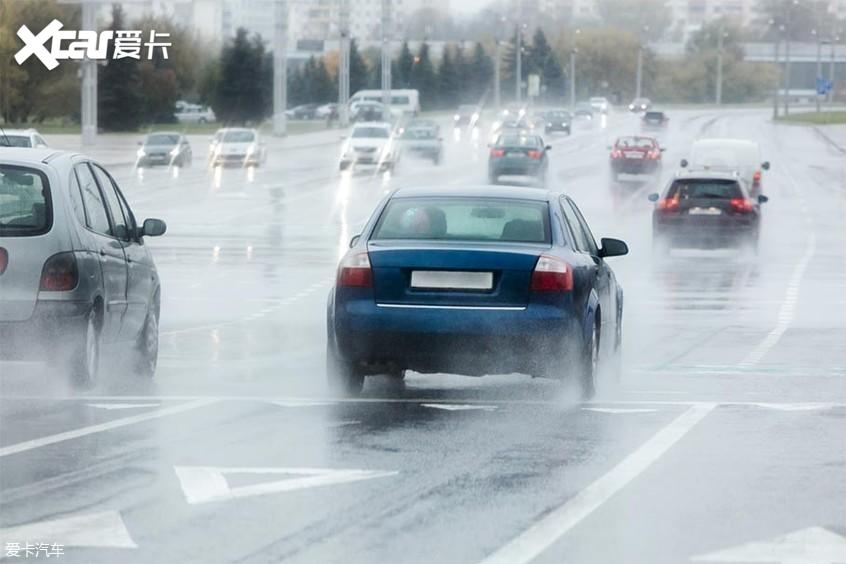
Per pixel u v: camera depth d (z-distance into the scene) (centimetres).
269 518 2081
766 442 2720
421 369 3195
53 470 2419
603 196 13588
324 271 6844
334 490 2272
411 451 2606
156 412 3033
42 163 3262
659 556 1888
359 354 3170
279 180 15638
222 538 1966
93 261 3269
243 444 2664
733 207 8050
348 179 15812
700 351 4256
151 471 2412
